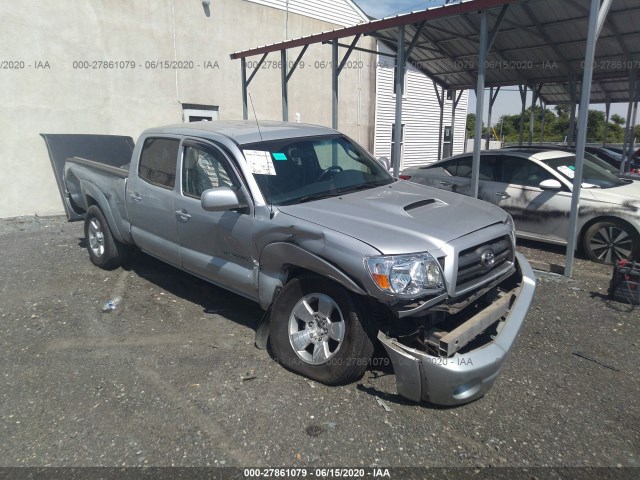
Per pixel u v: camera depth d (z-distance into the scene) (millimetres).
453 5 7207
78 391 3605
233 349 4168
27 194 10320
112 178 5734
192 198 4504
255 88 13836
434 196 4242
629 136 12477
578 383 3652
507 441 3029
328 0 15539
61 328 4645
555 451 2943
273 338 3830
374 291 3102
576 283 5727
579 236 6754
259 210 3871
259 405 3377
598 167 7605
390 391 3523
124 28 11133
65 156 10086
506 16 9289
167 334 4477
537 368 3859
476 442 3021
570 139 13211
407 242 3217
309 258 3459
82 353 4160
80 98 10734
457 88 15336
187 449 2975
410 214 3664
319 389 3549
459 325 3391
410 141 20969
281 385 3605
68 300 5316
